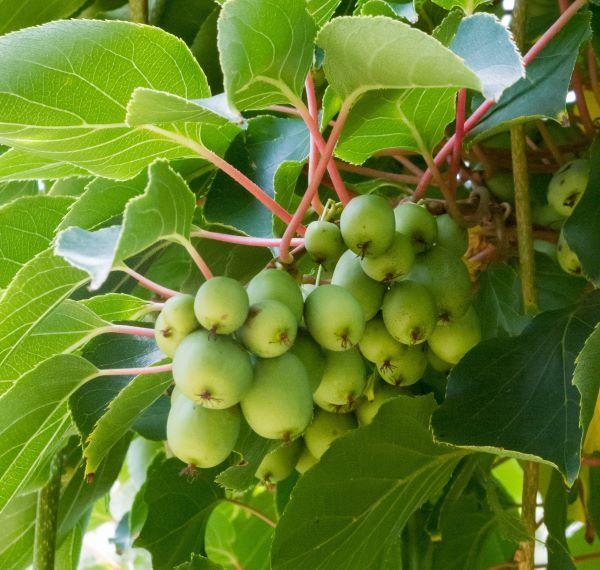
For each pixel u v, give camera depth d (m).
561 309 0.34
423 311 0.30
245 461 0.34
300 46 0.28
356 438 0.34
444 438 0.30
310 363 0.28
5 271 0.36
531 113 0.35
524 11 0.38
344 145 0.34
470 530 0.46
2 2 0.48
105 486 0.47
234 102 0.28
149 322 0.40
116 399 0.31
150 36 0.31
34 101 0.30
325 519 0.35
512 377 0.32
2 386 0.32
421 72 0.26
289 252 0.30
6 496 0.35
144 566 0.57
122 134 0.32
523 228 0.38
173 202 0.26
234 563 0.60
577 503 0.53
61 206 0.36
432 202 0.35
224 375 0.25
